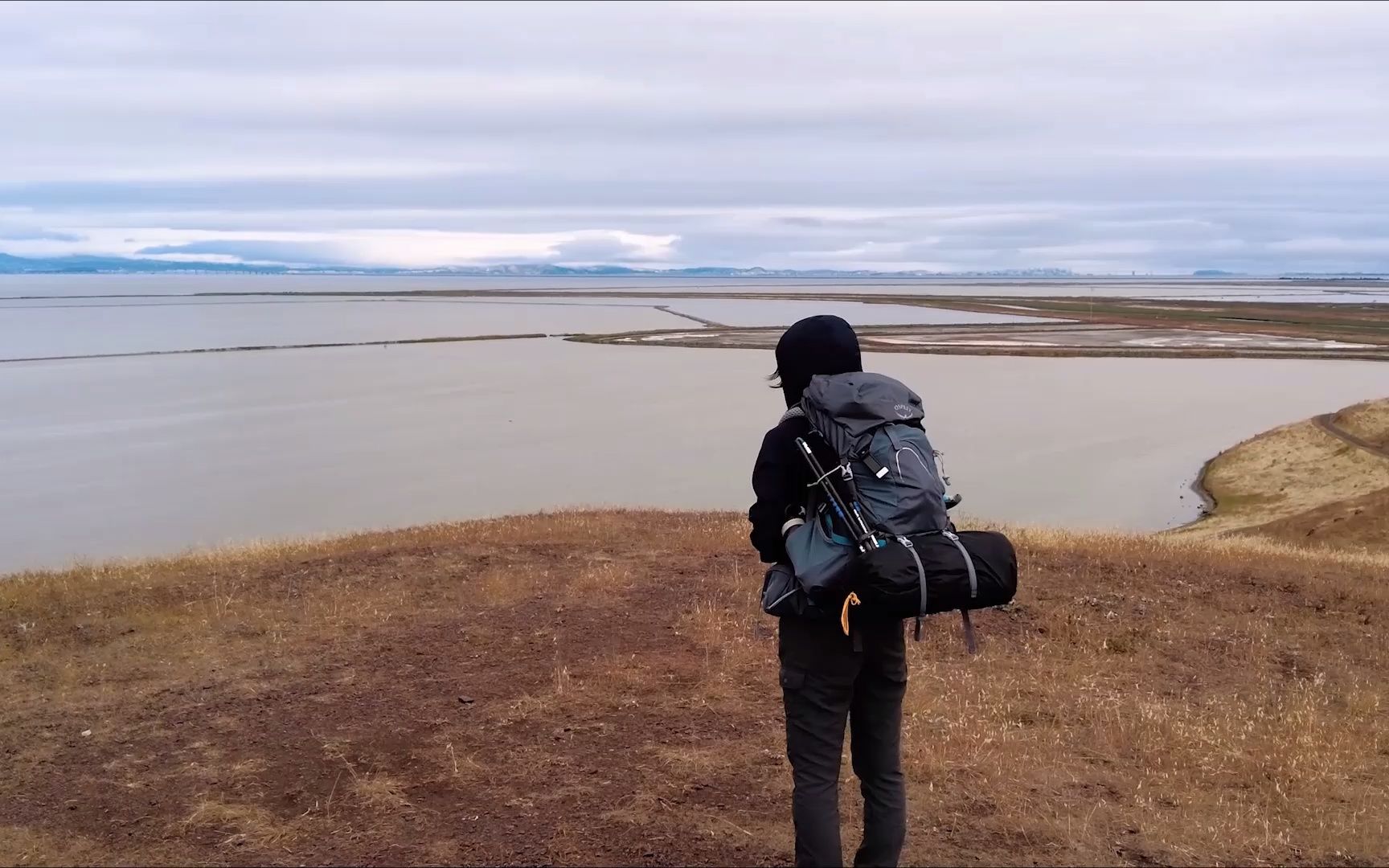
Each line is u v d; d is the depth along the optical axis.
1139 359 78.69
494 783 5.29
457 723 6.10
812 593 3.66
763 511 3.86
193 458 40.53
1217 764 5.61
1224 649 7.79
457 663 7.19
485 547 11.69
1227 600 9.29
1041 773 5.47
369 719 6.18
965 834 4.77
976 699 6.60
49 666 7.28
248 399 59.38
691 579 9.80
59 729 6.10
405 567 10.44
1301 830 4.88
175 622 8.36
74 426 49.28
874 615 3.62
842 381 3.86
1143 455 39.31
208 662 7.31
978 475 35.59
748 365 78.00
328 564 10.69
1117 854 4.61
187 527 28.38
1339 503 25.27
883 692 3.99
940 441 42.59
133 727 6.11
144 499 32.56
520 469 37.41
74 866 4.51
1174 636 8.07
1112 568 10.51
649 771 5.42
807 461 3.80
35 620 8.48
